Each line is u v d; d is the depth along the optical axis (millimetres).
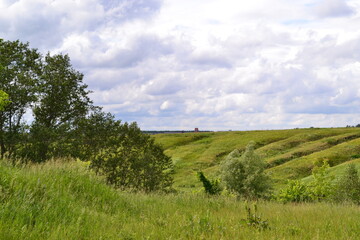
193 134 122625
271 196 24781
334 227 7727
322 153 60469
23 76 32469
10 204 6598
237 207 12078
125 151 34656
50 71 38250
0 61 31766
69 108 38406
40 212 6688
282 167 55062
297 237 6539
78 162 14383
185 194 15188
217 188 23703
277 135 93812
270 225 7824
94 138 34031
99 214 7977
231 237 6289
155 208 10336
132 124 35406
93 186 10773
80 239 5656
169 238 5840
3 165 10250
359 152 58562
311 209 11609
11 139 29766
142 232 6262
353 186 23625
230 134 111938
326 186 24750
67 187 9883
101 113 35375
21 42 36469
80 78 39625
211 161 74625
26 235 5312
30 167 11555
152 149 36250
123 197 11203
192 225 6934
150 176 34000
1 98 21359
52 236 5422
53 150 31125
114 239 5812
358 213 10914
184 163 75062
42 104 36875
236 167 24859
